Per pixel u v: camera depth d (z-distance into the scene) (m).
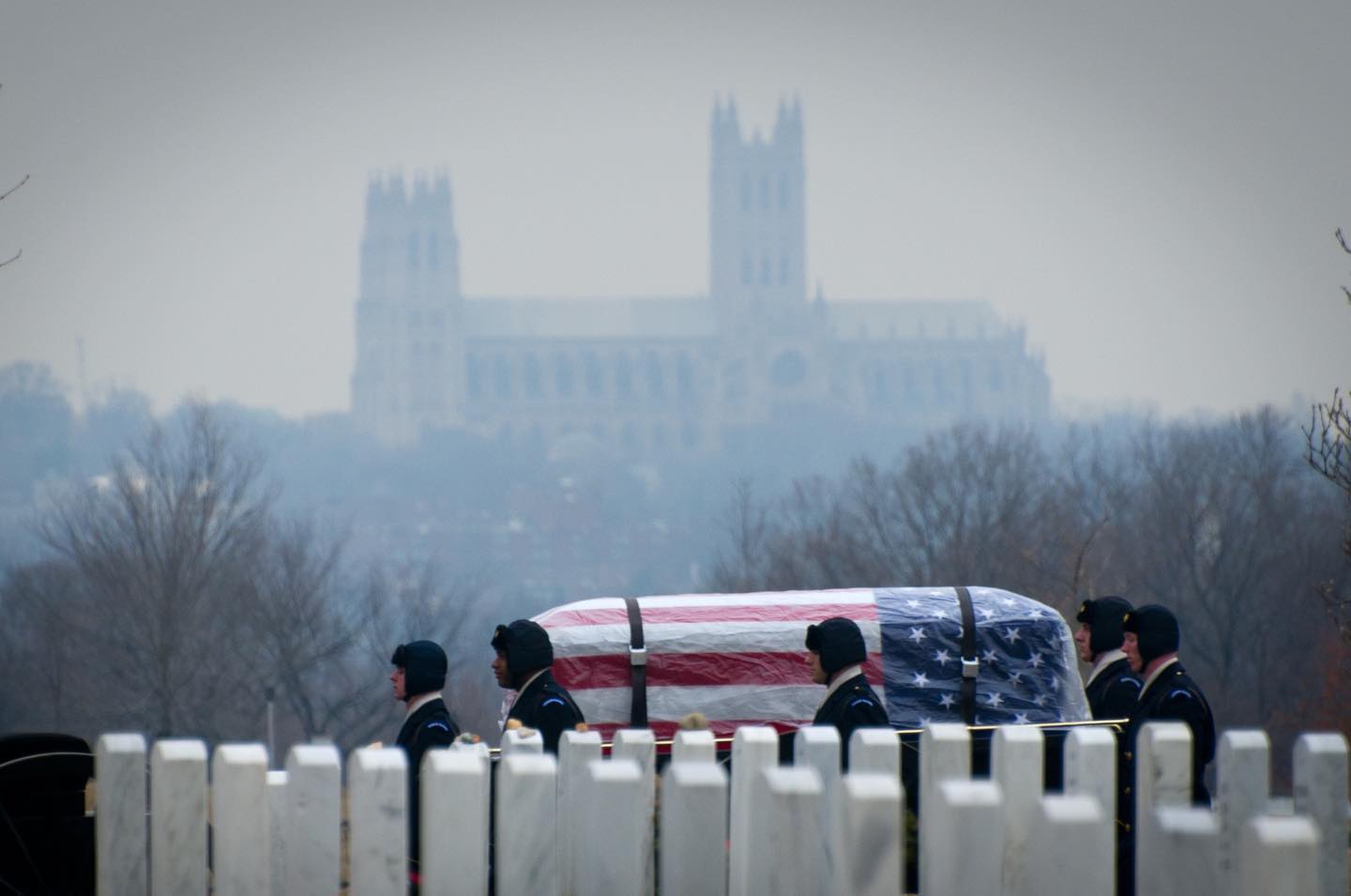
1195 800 36.97
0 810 34.44
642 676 45.50
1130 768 37.53
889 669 46.09
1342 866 27.08
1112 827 27.03
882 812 22.92
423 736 37.00
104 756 28.52
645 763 29.14
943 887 22.97
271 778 31.50
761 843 25.94
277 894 30.83
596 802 26.00
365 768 25.92
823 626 37.09
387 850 25.88
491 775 33.12
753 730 28.12
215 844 27.47
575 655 45.56
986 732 39.66
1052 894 22.95
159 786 27.52
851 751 28.50
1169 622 37.75
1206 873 22.52
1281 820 21.11
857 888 22.92
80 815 35.19
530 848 26.53
